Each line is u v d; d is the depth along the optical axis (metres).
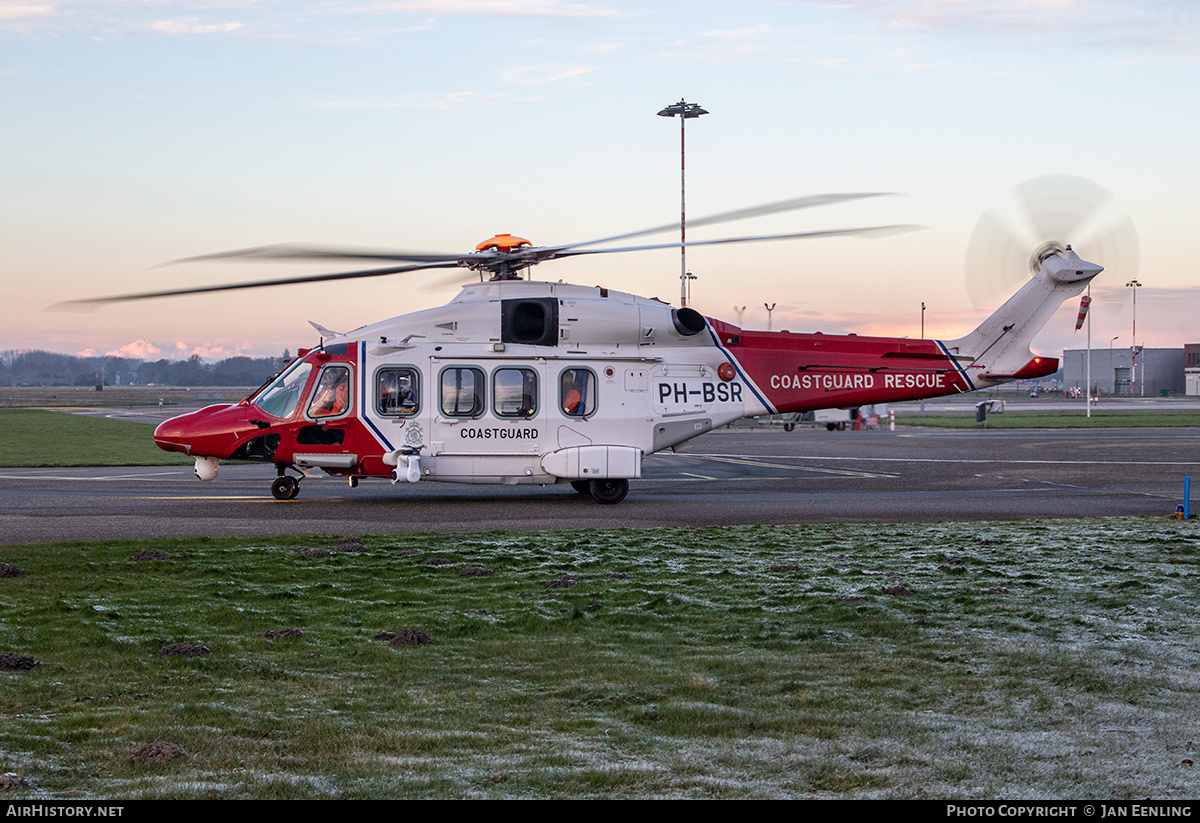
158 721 5.93
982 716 6.09
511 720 6.04
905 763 5.28
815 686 6.75
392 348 18.80
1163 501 19.17
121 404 100.31
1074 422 57.34
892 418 52.81
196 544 12.85
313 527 15.19
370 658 7.52
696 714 6.10
